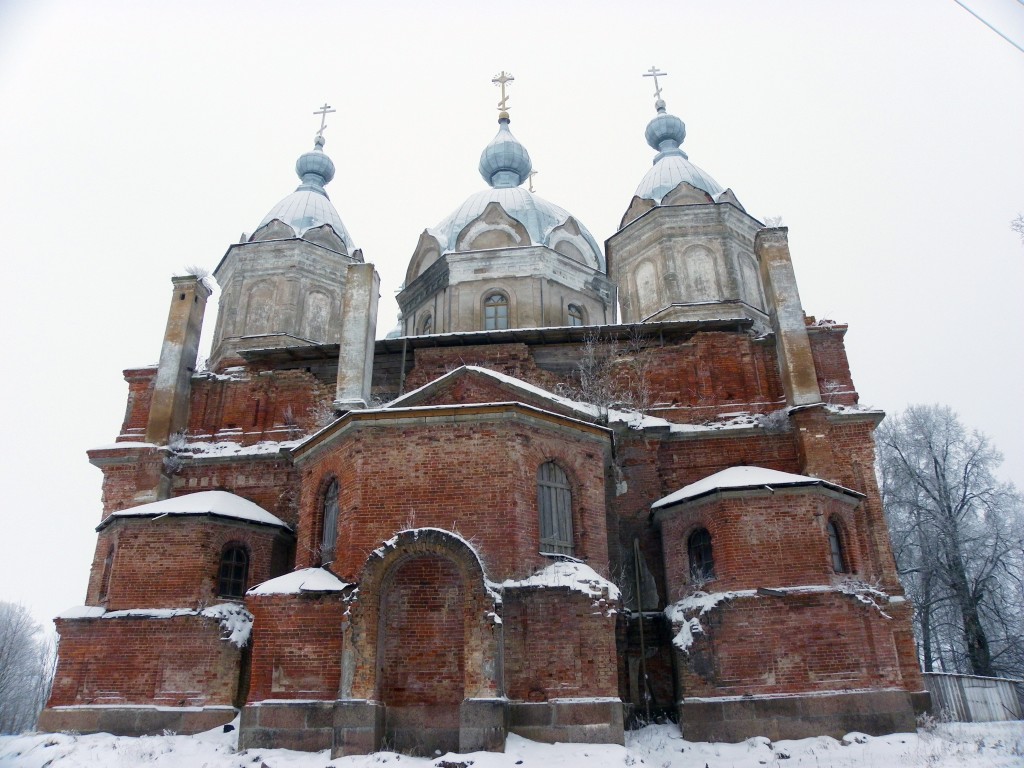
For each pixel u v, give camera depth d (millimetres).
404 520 16875
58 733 18562
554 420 18062
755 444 22703
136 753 16406
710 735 17484
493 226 31812
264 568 21641
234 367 27047
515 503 16719
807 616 17953
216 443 25094
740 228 30594
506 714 14656
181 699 19156
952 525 35906
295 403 25594
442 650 15695
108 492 24547
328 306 31969
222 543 21141
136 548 20875
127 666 19578
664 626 20141
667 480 22625
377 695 15172
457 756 13500
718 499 19500
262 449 24344
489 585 15305
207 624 19812
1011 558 36875
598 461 19234
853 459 22062
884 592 19406
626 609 20266
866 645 17766
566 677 15523
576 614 15961
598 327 24875
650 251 30797
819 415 21953
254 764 14836
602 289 32219
